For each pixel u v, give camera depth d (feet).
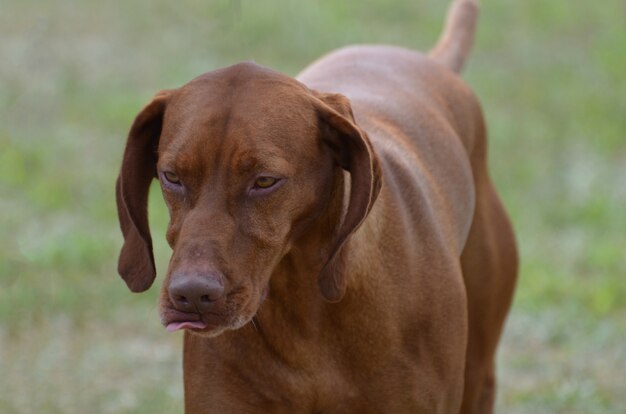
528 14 81.97
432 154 28.25
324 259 23.32
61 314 42.52
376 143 26.14
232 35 74.02
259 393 24.44
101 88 66.13
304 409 24.57
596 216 51.06
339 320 24.03
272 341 24.09
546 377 38.70
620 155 58.75
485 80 68.49
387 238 24.59
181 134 21.66
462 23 35.27
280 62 70.79
